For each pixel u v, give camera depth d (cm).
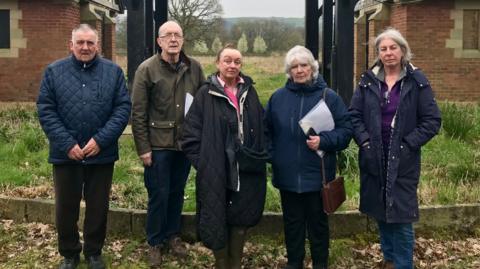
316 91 421
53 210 554
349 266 470
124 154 794
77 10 1421
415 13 1360
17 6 1346
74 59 420
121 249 498
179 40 446
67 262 450
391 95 406
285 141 421
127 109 429
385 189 405
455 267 462
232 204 407
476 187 616
